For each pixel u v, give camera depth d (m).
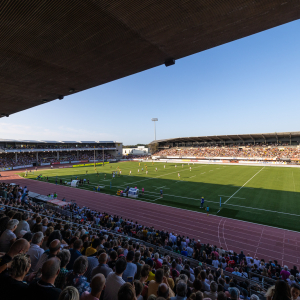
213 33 9.28
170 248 11.89
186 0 7.16
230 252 12.81
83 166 73.56
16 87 16.05
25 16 8.00
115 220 17.50
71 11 7.72
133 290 2.46
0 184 23.89
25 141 76.69
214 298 4.85
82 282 3.05
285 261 13.11
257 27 8.84
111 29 8.95
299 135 73.81
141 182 38.50
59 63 12.12
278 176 42.88
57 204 20.81
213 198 26.97
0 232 4.73
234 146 88.12
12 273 2.47
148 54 11.26
